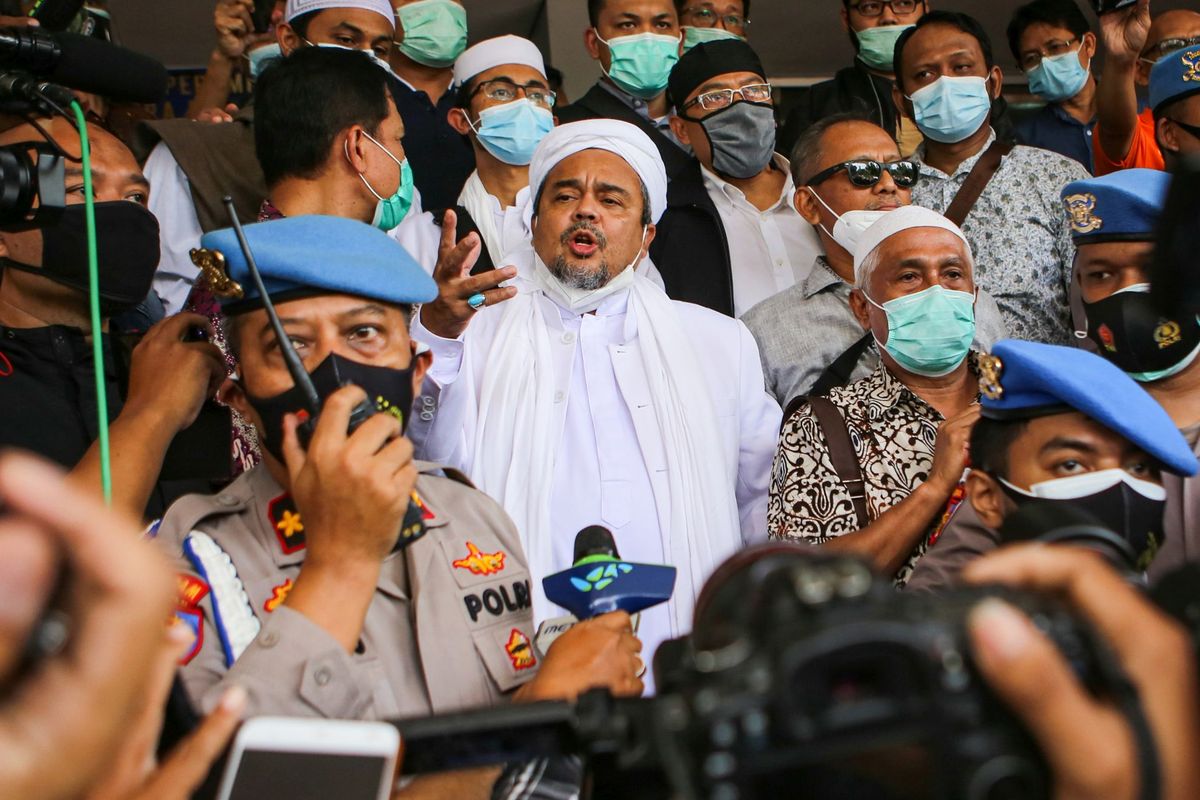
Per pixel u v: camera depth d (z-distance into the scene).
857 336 4.36
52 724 0.80
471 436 3.66
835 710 1.00
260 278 2.13
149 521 2.96
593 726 1.25
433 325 3.30
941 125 5.06
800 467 3.64
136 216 3.02
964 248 3.89
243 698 1.29
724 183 5.03
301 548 2.26
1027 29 5.93
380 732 1.45
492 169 4.89
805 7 7.61
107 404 3.06
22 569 0.77
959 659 1.00
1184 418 3.12
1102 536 1.44
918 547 3.32
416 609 2.29
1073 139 6.04
